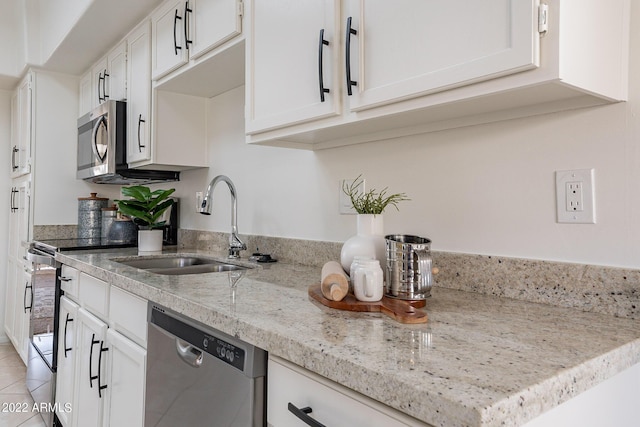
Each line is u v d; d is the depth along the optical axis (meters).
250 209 2.03
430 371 0.58
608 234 0.91
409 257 0.98
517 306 0.98
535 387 0.53
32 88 3.09
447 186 1.21
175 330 1.11
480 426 0.47
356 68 1.03
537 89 0.83
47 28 2.90
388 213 1.37
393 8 0.95
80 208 3.06
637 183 0.87
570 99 0.93
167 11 2.01
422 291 0.99
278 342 0.76
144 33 2.24
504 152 1.08
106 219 2.93
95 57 2.85
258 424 0.83
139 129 2.29
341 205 1.55
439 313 0.92
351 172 1.51
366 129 1.28
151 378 1.22
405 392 0.54
